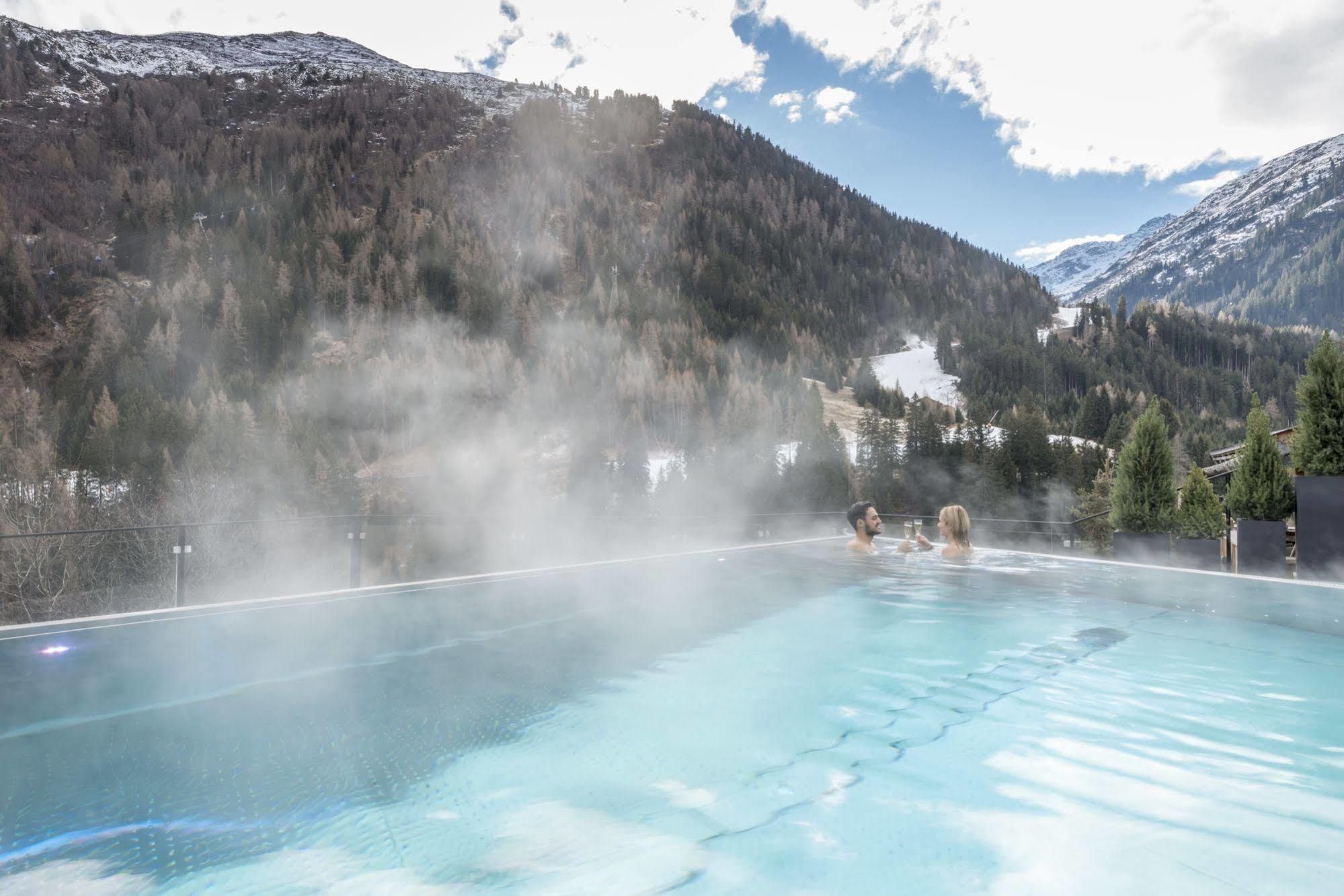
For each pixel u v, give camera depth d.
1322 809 1.73
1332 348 7.00
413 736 2.31
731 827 1.69
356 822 1.71
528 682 2.94
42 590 28.50
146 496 41.81
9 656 3.19
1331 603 4.35
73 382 78.56
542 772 2.03
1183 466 35.81
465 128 173.62
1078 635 3.67
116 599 29.02
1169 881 1.39
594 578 5.55
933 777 1.98
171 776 1.97
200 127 160.62
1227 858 1.49
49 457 43.16
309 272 102.69
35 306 95.44
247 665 3.13
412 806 1.80
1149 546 7.06
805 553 7.03
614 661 3.25
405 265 107.69
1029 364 110.12
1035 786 1.90
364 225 118.56
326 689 2.81
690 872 1.46
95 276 103.94
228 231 109.19
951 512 6.65
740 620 4.14
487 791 1.89
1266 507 7.86
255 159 141.25
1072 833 1.62
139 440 52.12
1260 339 133.38
